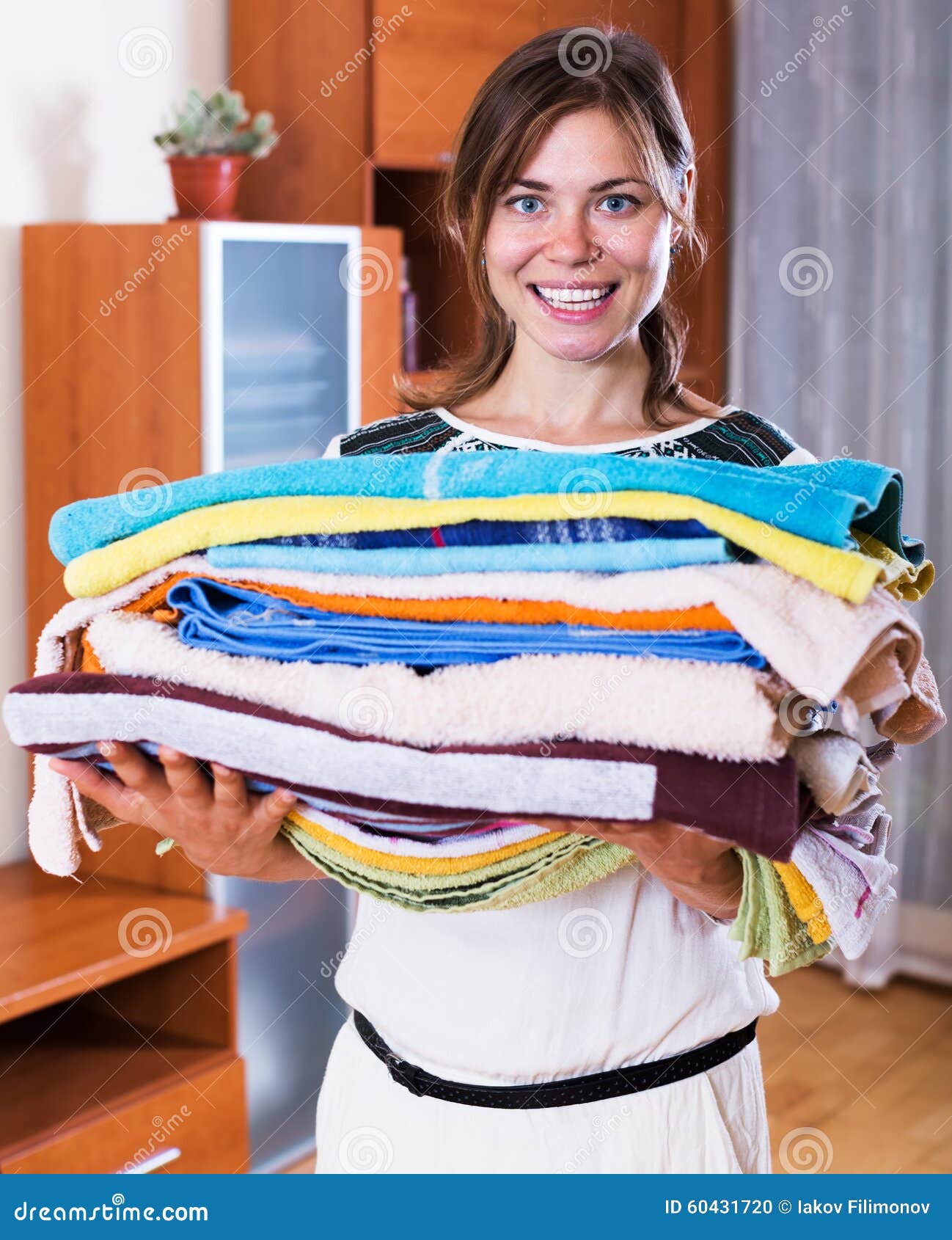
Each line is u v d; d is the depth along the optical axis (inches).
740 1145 43.8
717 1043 43.1
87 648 36.5
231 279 86.4
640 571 31.9
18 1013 74.8
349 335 95.0
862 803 35.2
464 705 32.1
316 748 32.8
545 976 41.6
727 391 129.6
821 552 30.3
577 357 42.4
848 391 121.4
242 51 104.1
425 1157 43.3
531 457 33.0
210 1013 87.8
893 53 113.8
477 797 32.2
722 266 128.1
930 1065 107.3
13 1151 74.7
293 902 95.0
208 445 85.9
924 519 116.6
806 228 122.9
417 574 33.4
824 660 29.5
